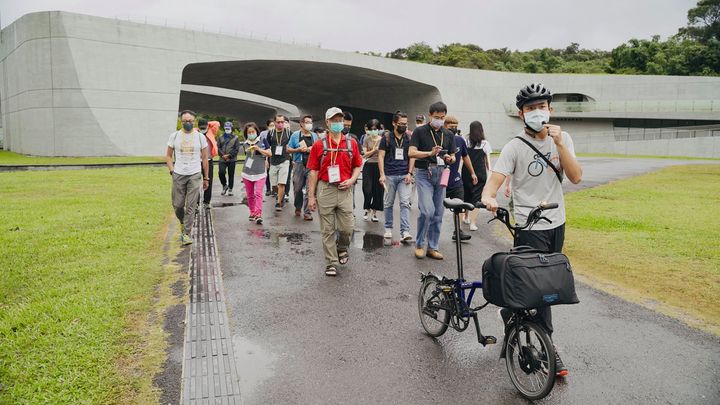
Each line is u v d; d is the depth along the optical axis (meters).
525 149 3.26
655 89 47.84
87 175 16.11
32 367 3.19
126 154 29.67
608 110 46.22
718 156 42.06
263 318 4.29
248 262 6.08
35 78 28.12
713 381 3.29
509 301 2.73
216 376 3.27
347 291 5.06
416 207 11.03
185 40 31.73
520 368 3.22
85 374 3.13
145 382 3.14
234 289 5.04
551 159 3.25
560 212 3.30
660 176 17.53
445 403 3.02
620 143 46.94
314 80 45.91
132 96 29.84
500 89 49.09
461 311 3.57
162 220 8.27
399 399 3.05
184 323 4.07
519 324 3.11
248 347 3.72
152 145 30.59
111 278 4.98
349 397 3.06
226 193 12.20
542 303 2.71
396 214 10.15
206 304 4.53
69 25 27.83
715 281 5.29
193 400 2.97
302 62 36.97
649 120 47.44
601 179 16.62
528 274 2.71
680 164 25.08
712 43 58.28
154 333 3.86
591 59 91.88
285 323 4.20
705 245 6.79
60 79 27.91
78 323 3.87
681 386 3.22
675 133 44.56
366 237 7.73
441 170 6.12
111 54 29.11
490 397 3.09
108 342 3.59
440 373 3.39
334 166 5.48
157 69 30.69
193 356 3.52
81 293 4.52
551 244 3.30
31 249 6.00
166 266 5.71
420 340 3.91
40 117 28.19
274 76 43.19
